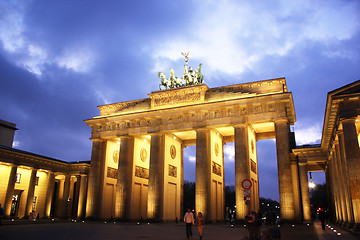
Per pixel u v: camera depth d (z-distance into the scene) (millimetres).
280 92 72625
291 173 70688
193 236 38188
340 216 56688
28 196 84750
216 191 79438
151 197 77062
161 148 82250
